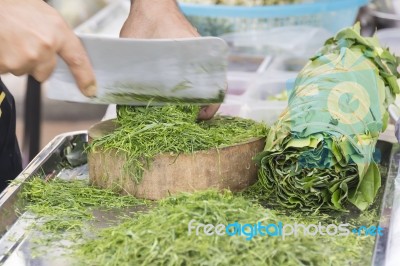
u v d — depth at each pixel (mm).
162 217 1245
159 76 1361
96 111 3201
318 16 2178
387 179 1438
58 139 1585
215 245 1171
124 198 1408
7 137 1751
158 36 1582
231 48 2213
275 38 2189
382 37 2215
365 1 2244
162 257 1164
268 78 2100
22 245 1260
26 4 1208
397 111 1725
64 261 1212
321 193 1349
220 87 1361
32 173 1461
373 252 1191
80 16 2725
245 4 2137
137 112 1450
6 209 1340
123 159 1406
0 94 1717
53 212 1364
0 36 1193
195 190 1364
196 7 2129
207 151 1394
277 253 1170
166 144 1397
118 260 1184
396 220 1276
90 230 1309
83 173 1532
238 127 1512
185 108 1465
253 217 1235
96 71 1359
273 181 1392
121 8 2588
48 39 1196
